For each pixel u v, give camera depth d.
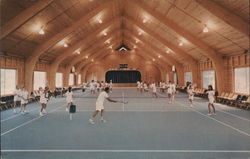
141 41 28.52
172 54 28.03
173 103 17.75
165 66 35.38
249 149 6.35
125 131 8.40
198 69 24.50
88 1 14.83
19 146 6.56
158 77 43.03
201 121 10.37
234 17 12.03
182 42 20.70
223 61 18.41
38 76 21.12
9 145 6.64
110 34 28.02
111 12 19.75
